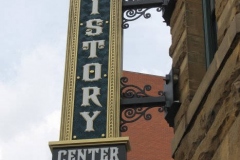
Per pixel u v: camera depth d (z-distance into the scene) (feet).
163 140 105.81
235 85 30.19
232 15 32.65
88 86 44.27
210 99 34.04
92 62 45.27
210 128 33.24
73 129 42.83
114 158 41.06
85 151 41.52
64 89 44.45
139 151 104.01
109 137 42.11
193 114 36.76
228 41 31.83
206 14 41.86
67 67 45.29
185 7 43.11
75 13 47.62
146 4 48.29
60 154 41.60
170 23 47.01
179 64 42.73
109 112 43.09
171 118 42.55
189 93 39.63
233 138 29.43
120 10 47.50
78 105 43.68
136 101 44.09
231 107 30.63
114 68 44.78
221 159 30.89
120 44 45.91
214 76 33.58
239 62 30.53
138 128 106.52
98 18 47.19
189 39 41.81
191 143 36.60
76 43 46.26
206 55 41.14
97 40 46.16
